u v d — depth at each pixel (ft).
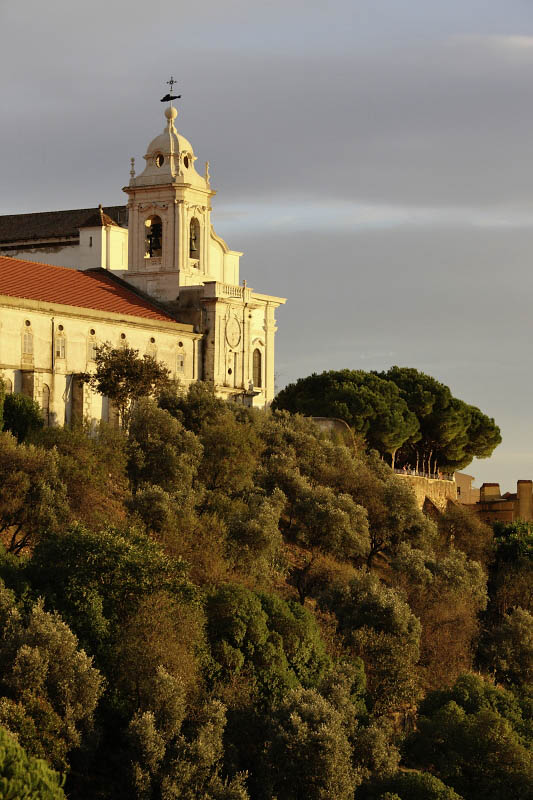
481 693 544.21
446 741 499.92
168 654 431.43
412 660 551.18
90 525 523.70
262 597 503.61
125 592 449.06
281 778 424.87
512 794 486.38
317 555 639.35
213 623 475.31
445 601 629.92
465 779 493.36
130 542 472.85
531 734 531.09
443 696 542.98
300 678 488.85
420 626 560.61
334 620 555.28
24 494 505.66
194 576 520.83
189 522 546.67
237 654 464.24
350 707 464.65
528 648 634.84
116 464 604.90
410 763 502.38
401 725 542.98
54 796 339.77
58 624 409.90
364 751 453.99
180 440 647.15
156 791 401.08
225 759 425.28
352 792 432.25
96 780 398.21
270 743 429.38
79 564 449.89
